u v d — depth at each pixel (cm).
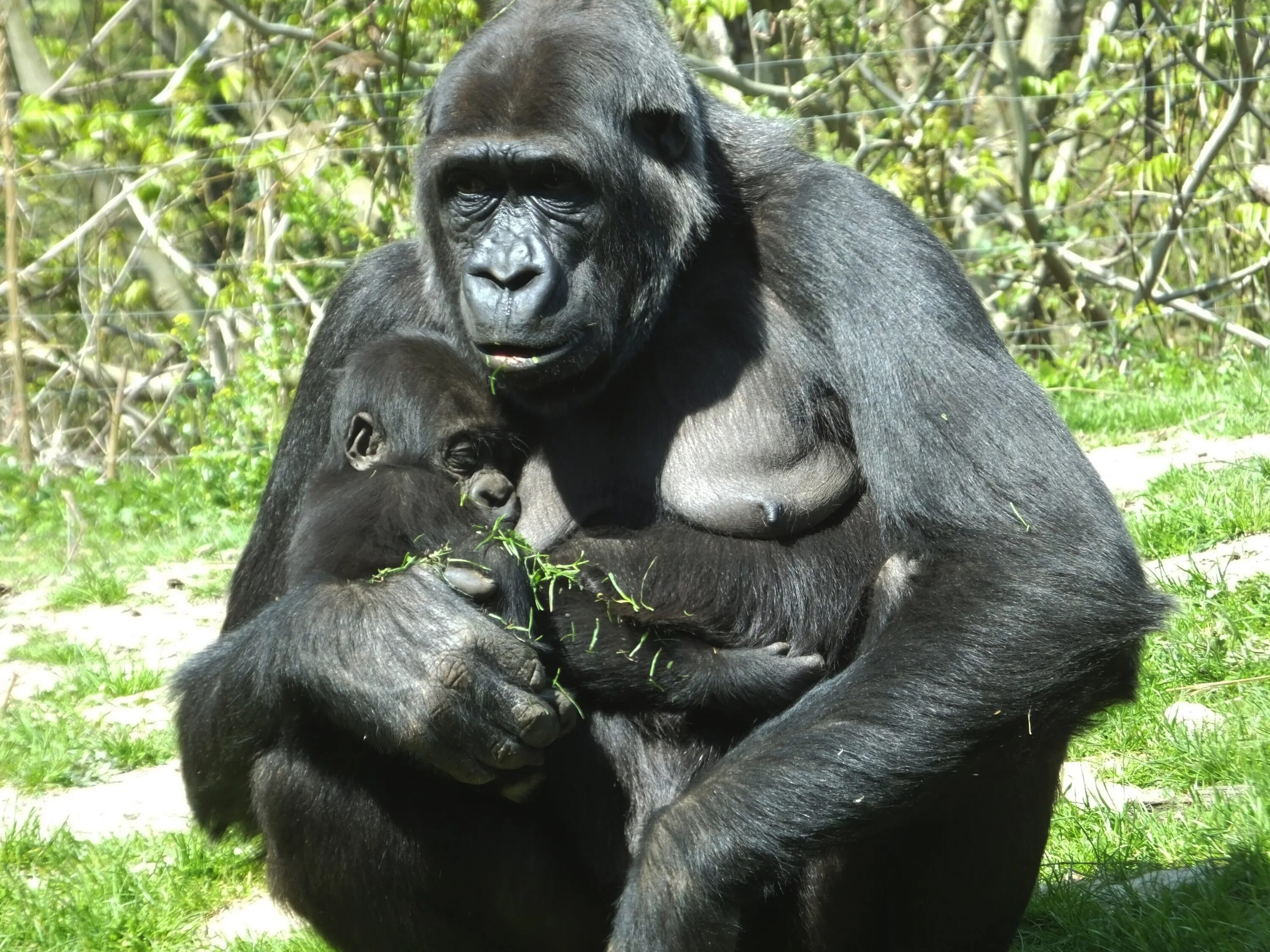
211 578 4316
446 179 1655
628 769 1594
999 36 6419
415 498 1634
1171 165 6041
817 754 1385
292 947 2000
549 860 1585
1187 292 6450
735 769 1402
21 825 2678
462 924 1573
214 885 2336
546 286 1584
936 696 1400
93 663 3600
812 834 1377
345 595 1502
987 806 1566
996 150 7150
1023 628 1426
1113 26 6825
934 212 6469
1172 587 2759
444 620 1459
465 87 1653
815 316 1633
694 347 1686
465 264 1634
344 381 1784
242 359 6188
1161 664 2494
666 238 1669
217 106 6262
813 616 1599
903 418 1538
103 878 2333
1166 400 4622
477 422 1712
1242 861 1859
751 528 1605
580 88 1620
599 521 1672
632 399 1694
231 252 6925
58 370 7138
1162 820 2039
